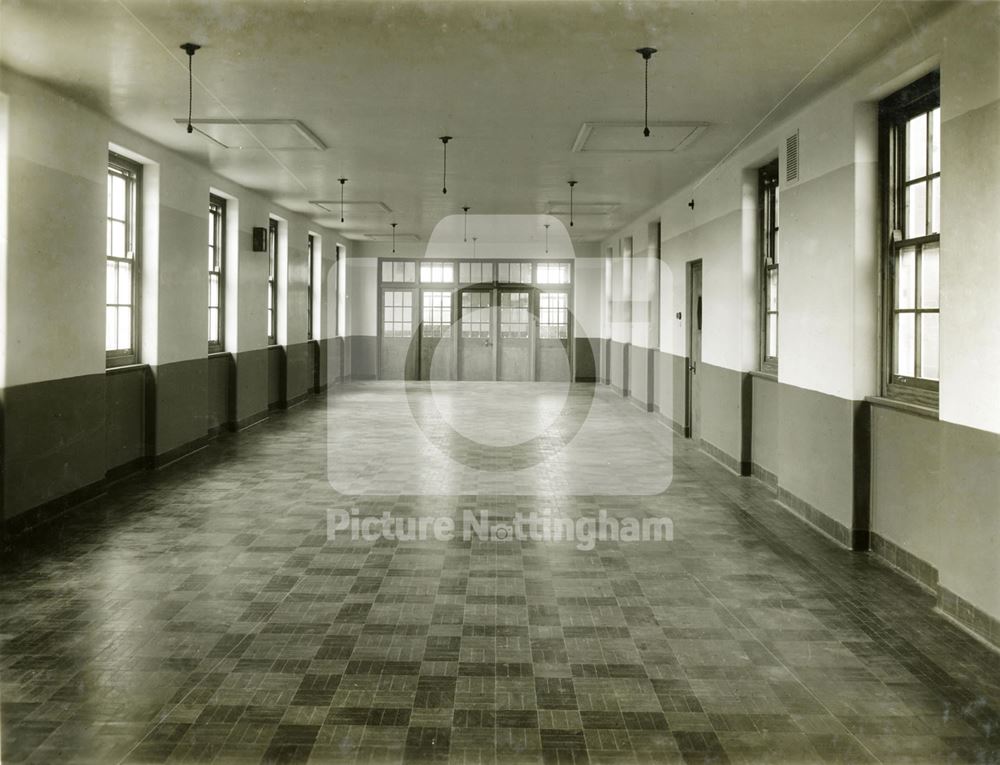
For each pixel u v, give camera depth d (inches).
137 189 282.8
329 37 178.7
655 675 124.3
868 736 106.3
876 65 184.1
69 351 224.7
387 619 146.5
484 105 234.5
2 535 194.5
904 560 177.0
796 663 128.9
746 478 281.1
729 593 162.1
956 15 147.1
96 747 102.4
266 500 241.0
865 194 193.6
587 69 199.5
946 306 149.5
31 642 134.9
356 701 115.1
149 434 288.8
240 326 390.9
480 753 101.8
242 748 102.5
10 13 166.4
